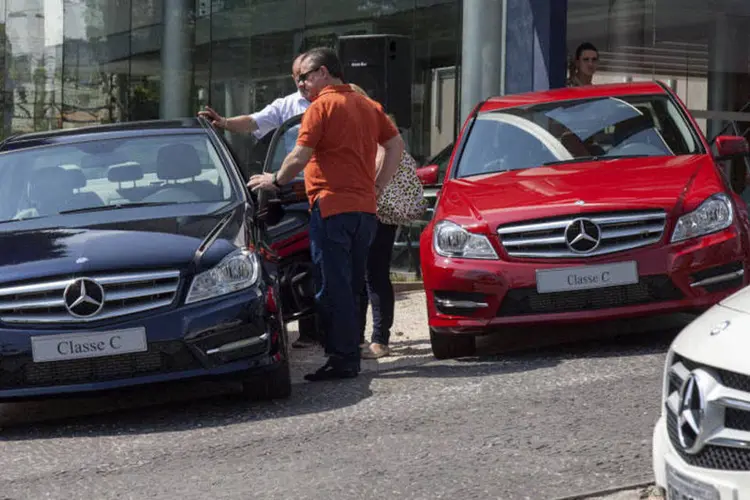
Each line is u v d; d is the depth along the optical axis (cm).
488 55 1817
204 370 764
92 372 758
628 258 877
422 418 731
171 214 837
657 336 948
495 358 917
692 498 394
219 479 630
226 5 2317
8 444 747
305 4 2169
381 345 1000
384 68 1510
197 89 2377
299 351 1066
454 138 1967
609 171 947
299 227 1029
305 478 620
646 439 649
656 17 1806
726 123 1852
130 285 764
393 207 963
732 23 1852
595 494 561
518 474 604
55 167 905
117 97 2483
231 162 907
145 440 729
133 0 2458
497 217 900
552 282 881
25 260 776
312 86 886
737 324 400
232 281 776
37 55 2573
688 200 888
